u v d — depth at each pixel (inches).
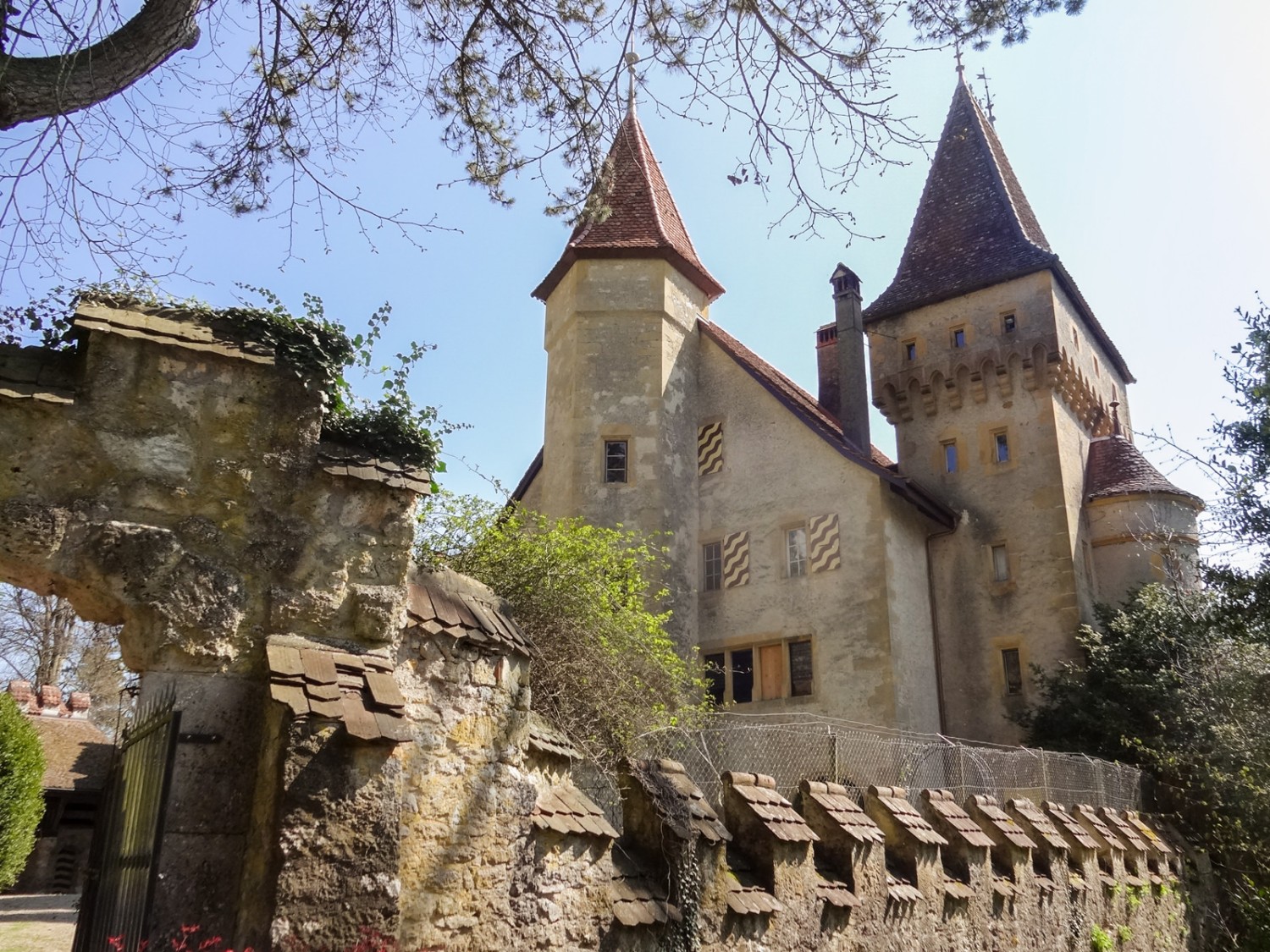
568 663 317.1
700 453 780.6
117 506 178.9
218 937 168.7
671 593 701.9
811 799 302.8
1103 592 812.0
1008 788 462.9
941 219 938.7
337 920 164.2
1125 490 822.5
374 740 175.6
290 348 201.8
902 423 883.4
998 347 831.7
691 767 316.2
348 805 171.5
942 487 840.3
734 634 719.1
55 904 677.9
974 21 260.2
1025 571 776.3
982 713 756.0
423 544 321.1
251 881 167.0
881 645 655.8
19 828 667.4
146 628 180.9
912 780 396.2
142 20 211.0
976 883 351.3
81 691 1138.0
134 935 161.9
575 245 768.3
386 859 172.9
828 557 696.4
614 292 758.5
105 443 179.5
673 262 780.6
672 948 225.5
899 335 895.7
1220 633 595.2
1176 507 828.6
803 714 623.2
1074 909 416.5
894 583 686.5
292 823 164.7
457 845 195.5
